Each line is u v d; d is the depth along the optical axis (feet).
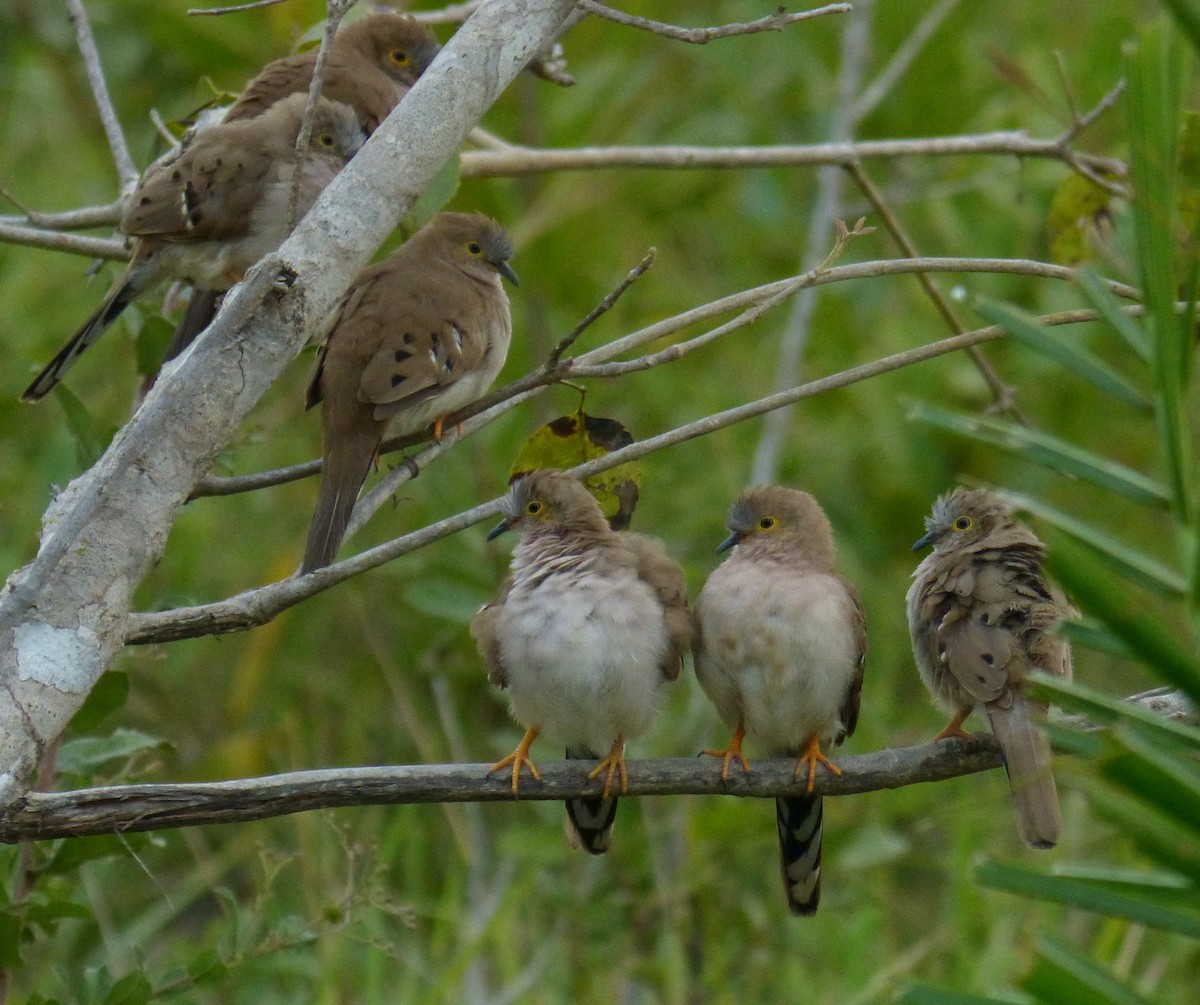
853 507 51.13
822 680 28.55
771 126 56.39
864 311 53.36
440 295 34.78
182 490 23.12
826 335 52.80
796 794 27.68
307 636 46.24
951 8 53.11
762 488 30.60
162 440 23.00
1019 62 51.80
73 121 53.52
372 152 24.49
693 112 56.59
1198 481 16.83
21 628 22.13
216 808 22.59
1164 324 16.22
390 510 47.29
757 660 28.48
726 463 48.78
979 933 38.42
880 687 45.14
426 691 45.52
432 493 46.78
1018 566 29.71
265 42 49.93
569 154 37.91
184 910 42.37
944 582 29.94
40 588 22.26
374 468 34.06
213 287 36.35
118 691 29.68
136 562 22.74
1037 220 51.93
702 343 28.07
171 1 49.75
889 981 36.04
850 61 51.16
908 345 51.39
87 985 29.45
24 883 29.32
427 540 26.37
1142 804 15.88
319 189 36.24
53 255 50.60
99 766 35.01
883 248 54.44
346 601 46.47
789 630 28.37
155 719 44.45
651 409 50.47
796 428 51.62
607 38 54.54
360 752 43.93
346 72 40.27
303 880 39.04
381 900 31.50
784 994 38.42
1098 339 50.55
